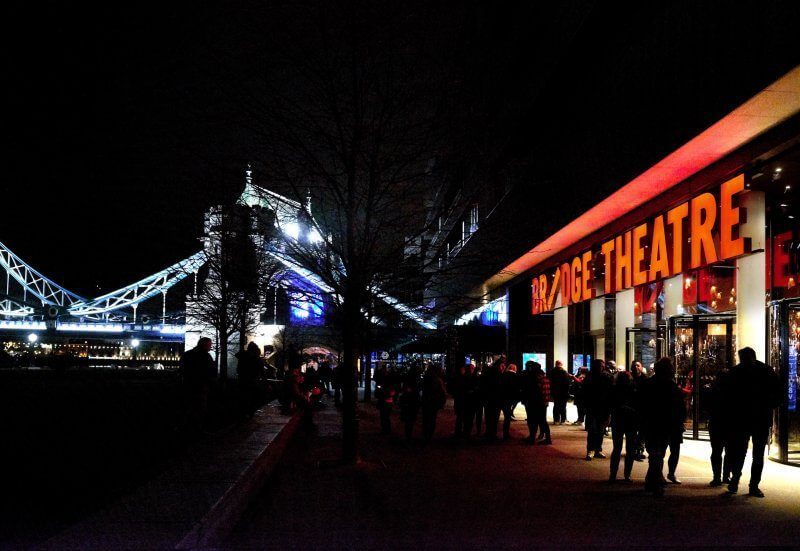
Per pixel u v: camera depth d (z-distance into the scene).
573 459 13.61
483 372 17.33
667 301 20.45
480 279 34.97
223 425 19.12
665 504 9.23
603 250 23.62
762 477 11.59
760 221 14.90
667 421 9.80
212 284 37.22
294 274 17.83
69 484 9.72
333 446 15.66
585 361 29.16
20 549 6.38
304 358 47.22
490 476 11.48
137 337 134.38
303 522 8.07
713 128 13.57
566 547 6.98
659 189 18.67
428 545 7.03
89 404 25.77
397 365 40.22
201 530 6.82
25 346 149.62
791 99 11.96
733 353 16.97
